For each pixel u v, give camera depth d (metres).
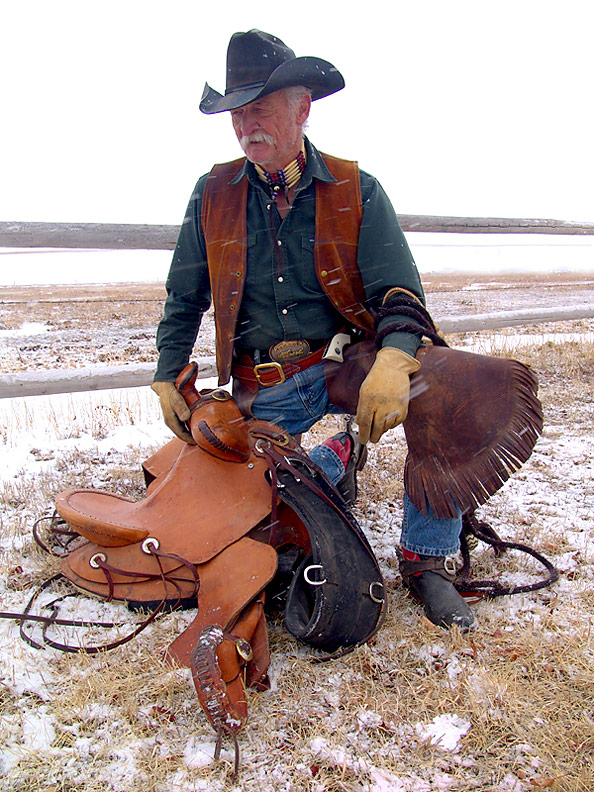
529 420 2.44
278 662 2.32
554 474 4.18
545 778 1.83
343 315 2.82
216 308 2.90
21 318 13.38
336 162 2.75
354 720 2.05
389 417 2.38
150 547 2.52
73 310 15.23
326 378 2.92
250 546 2.38
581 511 3.64
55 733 1.99
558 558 3.09
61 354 8.71
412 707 2.11
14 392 4.10
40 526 3.43
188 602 2.56
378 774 1.85
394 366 2.46
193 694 2.13
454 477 2.46
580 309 6.29
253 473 2.62
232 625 2.17
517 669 2.27
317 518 2.38
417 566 2.66
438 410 2.47
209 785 1.83
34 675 2.24
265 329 2.88
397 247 2.72
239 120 2.58
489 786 1.83
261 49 2.56
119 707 2.09
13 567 2.97
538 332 10.13
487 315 5.88
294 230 2.73
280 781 1.84
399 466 4.30
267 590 2.57
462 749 1.95
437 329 2.75
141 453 4.75
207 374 4.84
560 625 2.52
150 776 1.84
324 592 2.22
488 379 2.45
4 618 2.59
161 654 2.31
